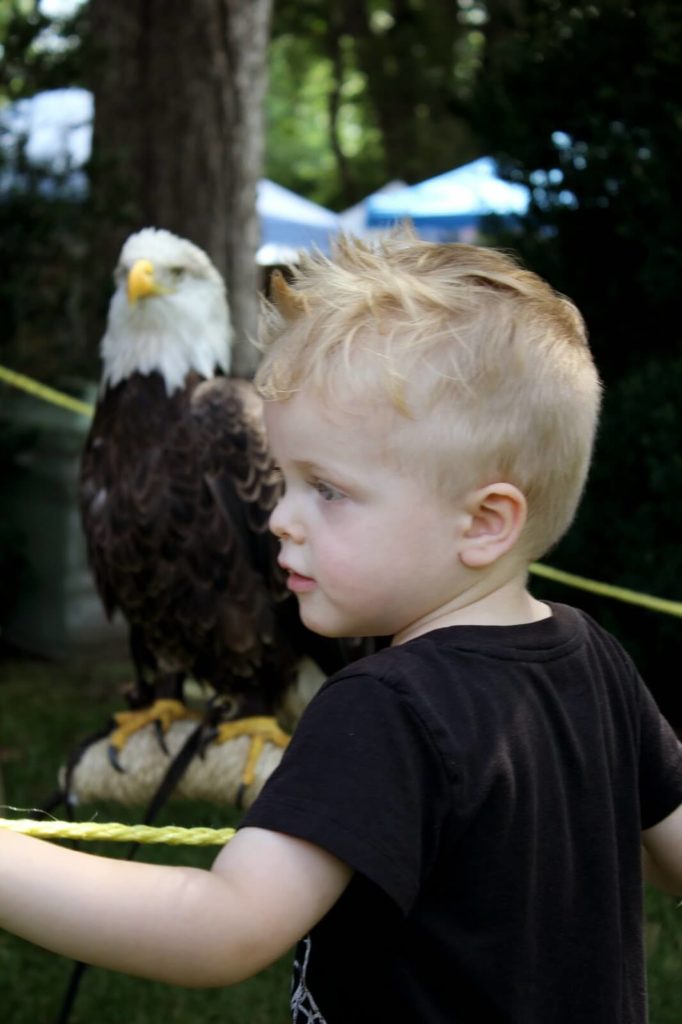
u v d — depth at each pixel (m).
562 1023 1.21
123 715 3.26
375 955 1.15
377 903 1.12
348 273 1.26
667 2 5.05
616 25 5.12
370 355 1.18
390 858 1.07
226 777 3.14
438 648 1.20
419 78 19.33
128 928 1.04
